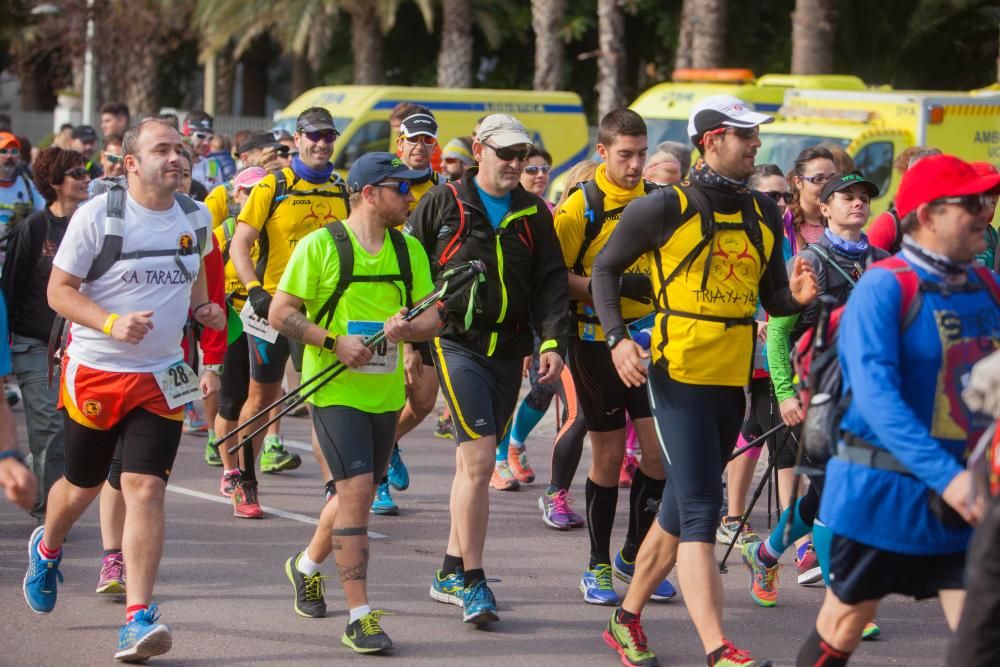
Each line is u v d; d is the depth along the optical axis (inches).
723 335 567.8
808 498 671.8
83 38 3316.9
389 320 599.5
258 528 847.7
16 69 4195.4
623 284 689.6
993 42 3068.4
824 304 470.6
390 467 926.4
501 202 663.8
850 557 460.4
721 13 2389.3
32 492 451.8
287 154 1050.7
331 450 608.7
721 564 693.3
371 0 3093.0
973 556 401.4
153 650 581.3
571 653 624.4
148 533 587.2
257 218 868.6
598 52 2679.6
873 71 2908.5
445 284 591.8
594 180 711.1
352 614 617.0
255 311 837.2
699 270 569.3
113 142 1203.9
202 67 4252.0
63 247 594.6
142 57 3437.5
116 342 594.6
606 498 701.9
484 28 3142.2
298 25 3034.0
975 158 1743.4
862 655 635.5
